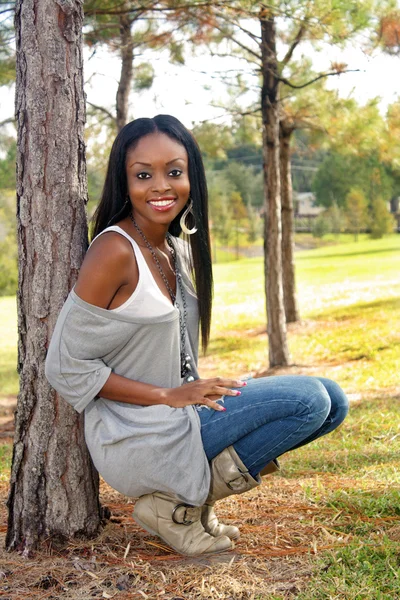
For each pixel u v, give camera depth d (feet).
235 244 156.66
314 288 67.97
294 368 34.12
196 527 9.21
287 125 43.47
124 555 9.27
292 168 214.90
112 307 8.53
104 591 8.39
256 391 8.84
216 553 9.30
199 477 8.58
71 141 9.67
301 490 12.05
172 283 9.35
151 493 8.85
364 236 160.04
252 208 162.40
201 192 9.30
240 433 8.73
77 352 8.40
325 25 25.55
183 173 8.92
